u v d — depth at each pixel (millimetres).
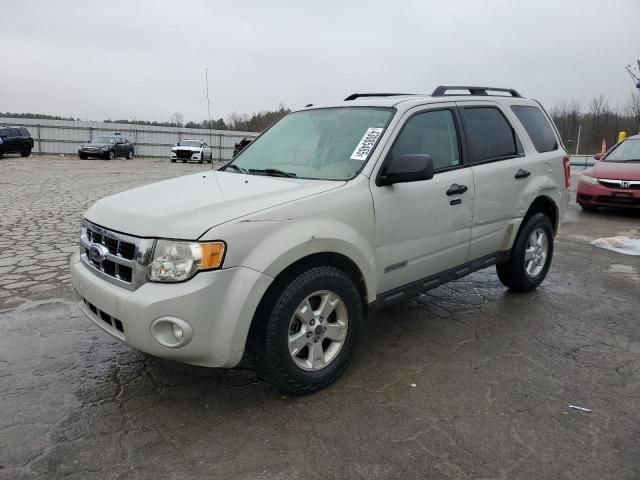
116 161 32281
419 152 3814
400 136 3693
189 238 2699
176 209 2934
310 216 3051
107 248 3004
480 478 2443
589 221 9820
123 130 42781
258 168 3969
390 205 3482
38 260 6227
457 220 4027
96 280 3008
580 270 6133
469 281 5602
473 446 2682
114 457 2586
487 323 4391
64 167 24312
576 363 3650
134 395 3182
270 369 2986
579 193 10742
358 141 3672
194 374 3436
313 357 3164
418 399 3148
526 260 5016
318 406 3064
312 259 3129
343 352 3318
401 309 4711
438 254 3932
